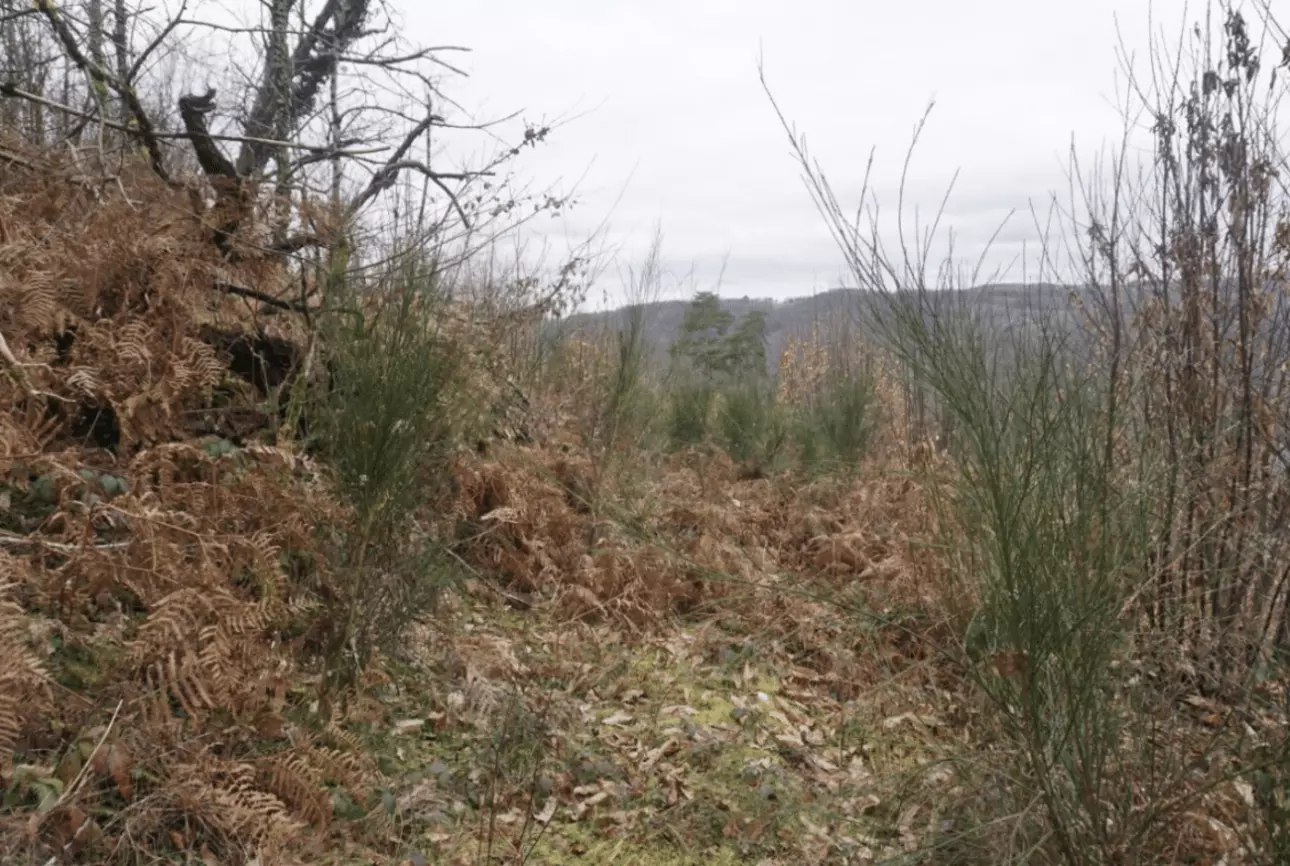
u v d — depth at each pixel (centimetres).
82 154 391
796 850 274
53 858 193
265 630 292
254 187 381
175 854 218
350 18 616
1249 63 335
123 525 270
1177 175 355
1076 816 215
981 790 253
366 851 244
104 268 329
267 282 393
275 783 235
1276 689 269
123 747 218
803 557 530
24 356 280
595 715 341
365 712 292
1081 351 324
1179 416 341
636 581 438
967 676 274
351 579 295
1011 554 231
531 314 560
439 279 348
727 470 682
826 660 397
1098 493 236
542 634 398
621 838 273
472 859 251
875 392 707
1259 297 335
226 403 371
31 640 235
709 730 343
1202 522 312
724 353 916
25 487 270
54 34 438
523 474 459
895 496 539
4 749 197
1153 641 250
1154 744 223
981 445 245
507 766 294
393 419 299
